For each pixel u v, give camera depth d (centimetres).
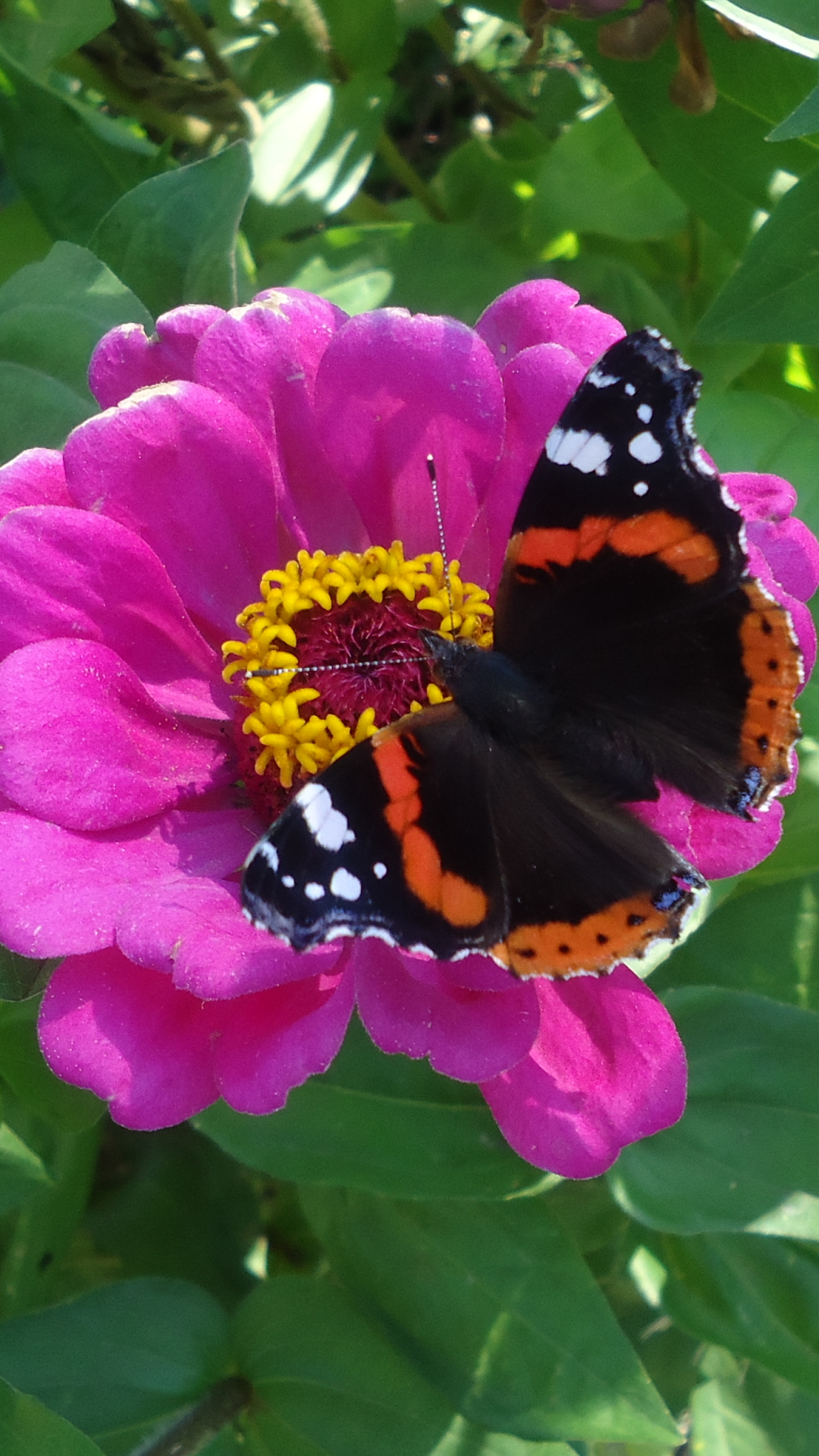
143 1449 17
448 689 15
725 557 14
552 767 14
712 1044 17
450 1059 13
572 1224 19
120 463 15
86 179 20
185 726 16
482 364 15
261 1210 22
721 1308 17
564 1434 16
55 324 17
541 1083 14
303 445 16
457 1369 17
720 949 18
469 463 15
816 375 21
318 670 15
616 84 19
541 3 18
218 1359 18
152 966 13
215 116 22
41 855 14
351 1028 16
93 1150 19
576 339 15
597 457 14
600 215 21
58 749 14
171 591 15
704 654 14
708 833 15
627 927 14
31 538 14
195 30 21
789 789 14
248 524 16
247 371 15
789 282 17
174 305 17
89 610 15
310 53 21
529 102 25
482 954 14
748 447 19
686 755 14
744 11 17
